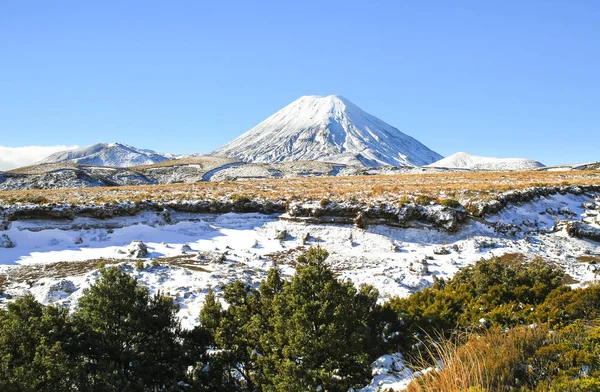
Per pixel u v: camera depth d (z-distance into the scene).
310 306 8.74
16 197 36.72
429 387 6.27
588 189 40.53
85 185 98.50
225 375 9.42
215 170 137.75
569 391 5.70
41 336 8.46
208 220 32.66
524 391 5.93
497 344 7.46
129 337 9.22
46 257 24.17
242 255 25.39
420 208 30.03
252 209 34.53
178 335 10.30
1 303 15.80
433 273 21.38
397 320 10.41
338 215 30.86
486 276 14.00
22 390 7.14
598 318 9.12
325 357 8.40
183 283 18.28
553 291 11.72
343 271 22.28
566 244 27.55
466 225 29.41
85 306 9.61
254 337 9.55
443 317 10.34
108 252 25.47
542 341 7.54
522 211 33.69
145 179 128.25
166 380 9.14
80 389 7.78
